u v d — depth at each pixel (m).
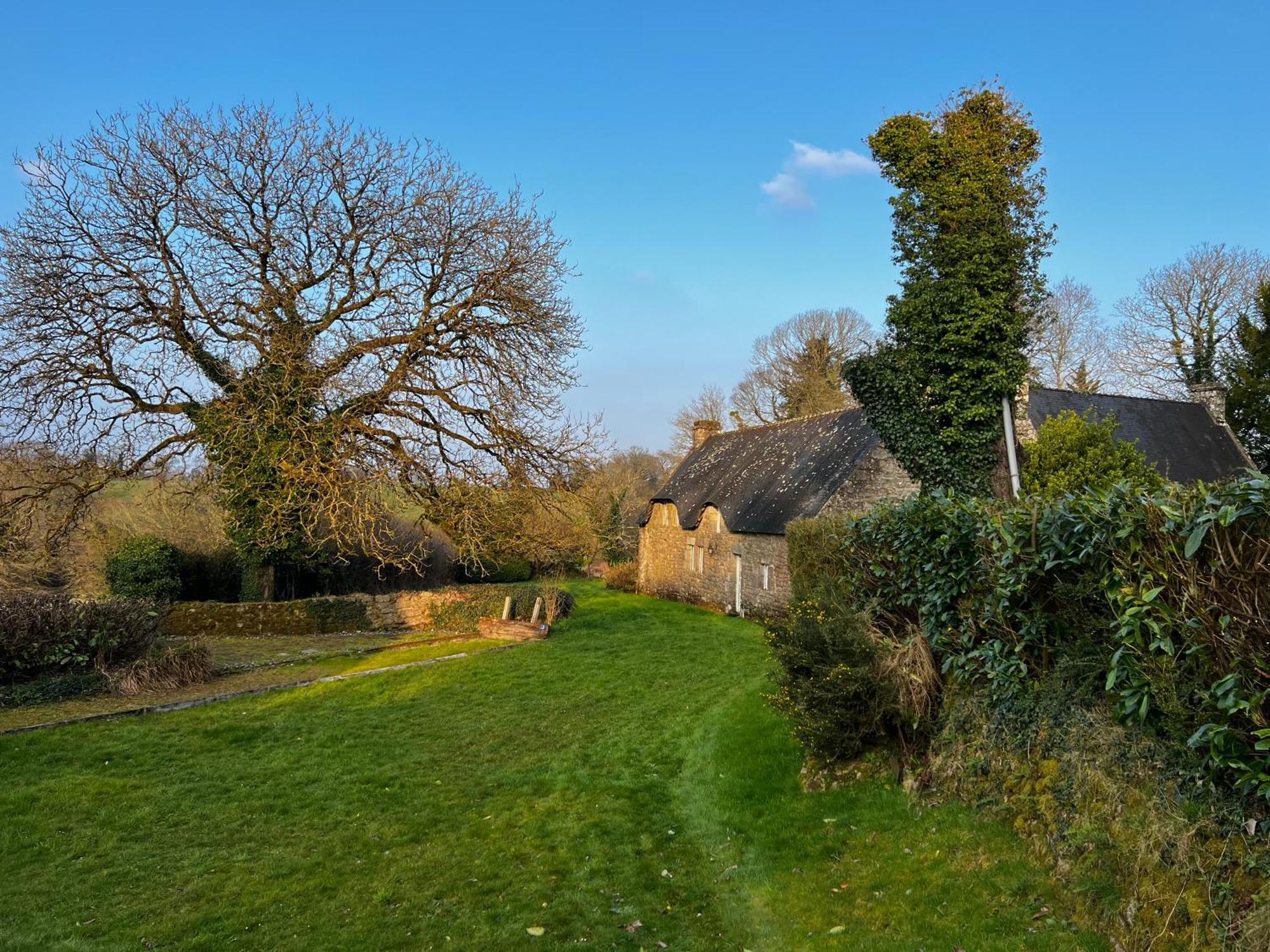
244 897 6.28
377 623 20.83
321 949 5.51
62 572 23.02
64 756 9.57
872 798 6.95
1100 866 4.48
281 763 9.55
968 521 6.79
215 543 22.58
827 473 23.12
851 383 17.67
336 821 7.84
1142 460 15.00
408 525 25.31
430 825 7.75
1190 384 32.25
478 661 15.36
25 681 12.28
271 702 12.31
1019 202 15.25
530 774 9.18
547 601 20.66
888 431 17.11
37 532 20.50
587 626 20.50
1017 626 6.11
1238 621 3.82
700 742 10.03
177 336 18.61
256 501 19.84
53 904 6.17
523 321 19.86
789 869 6.28
